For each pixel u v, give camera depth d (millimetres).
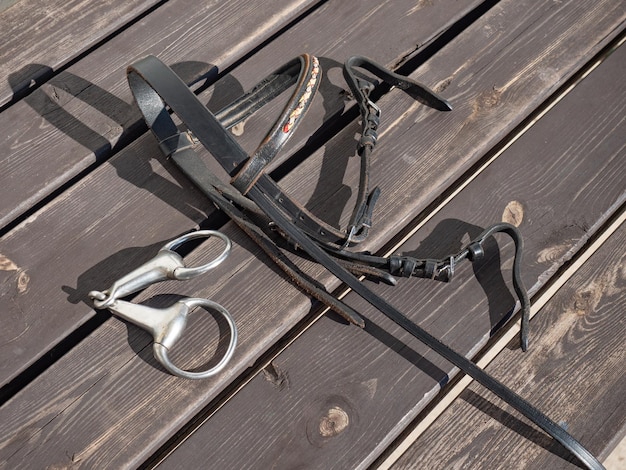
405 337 1004
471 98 1194
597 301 1048
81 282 1021
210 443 939
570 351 1012
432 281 1043
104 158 1159
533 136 1165
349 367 985
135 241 1056
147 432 930
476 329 1015
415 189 1111
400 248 1068
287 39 1242
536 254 1070
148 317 949
